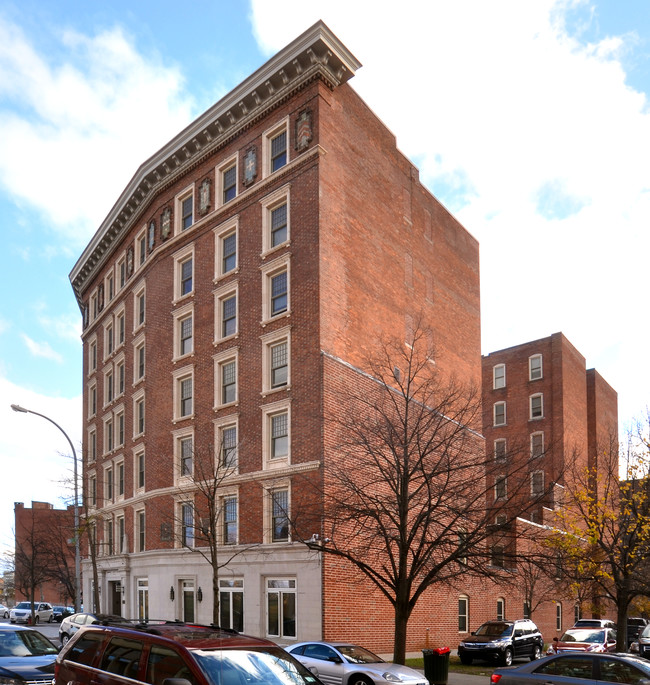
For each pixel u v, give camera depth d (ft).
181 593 110.32
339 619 89.71
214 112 117.08
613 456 139.64
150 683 28.89
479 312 147.64
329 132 105.50
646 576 89.71
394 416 88.33
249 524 101.04
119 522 137.39
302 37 103.60
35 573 215.51
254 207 111.04
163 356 124.36
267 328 105.09
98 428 155.53
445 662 71.00
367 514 71.92
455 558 67.72
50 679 46.80
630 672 45.88
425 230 130.52
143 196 136.77
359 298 107.24
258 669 28.53
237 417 106.63
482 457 82.89
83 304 177.27
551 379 191.31
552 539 90.48
